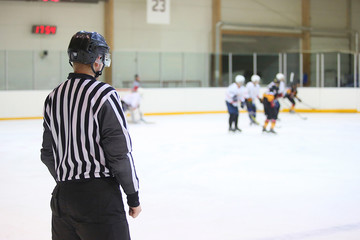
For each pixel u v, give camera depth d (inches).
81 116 94.4
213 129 681.0
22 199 260.8
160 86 1001.5
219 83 1033.5
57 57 946.1
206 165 372.2
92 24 1030.4
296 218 214.8
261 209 231.9
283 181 304.7
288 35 1219.9
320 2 1248.2
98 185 94.6
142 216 219.9
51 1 980.6
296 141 535.5
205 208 234.7
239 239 184.2
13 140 560.1
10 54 898.1
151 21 1053.2
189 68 1031.0
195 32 1139.9
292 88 949.2
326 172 338.3
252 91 719.7
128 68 976.9
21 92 871.1
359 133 620.7
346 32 1273.4
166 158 410.9
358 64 1080.8
